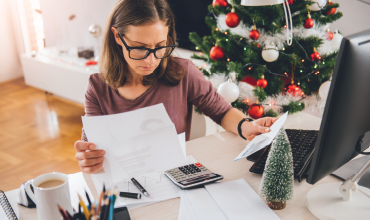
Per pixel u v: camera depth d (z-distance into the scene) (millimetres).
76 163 2258
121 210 696
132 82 1084
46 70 3113
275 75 1507
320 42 1385
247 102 1470
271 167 677
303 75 1508
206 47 1665
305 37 1397
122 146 760
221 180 809
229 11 1490
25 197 723
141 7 824
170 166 767
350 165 833
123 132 765
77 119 2994
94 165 782
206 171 832
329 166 630
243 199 723
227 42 1490
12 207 731
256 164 848
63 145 2516
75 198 749
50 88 3168
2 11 3922
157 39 851
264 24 1379
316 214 667
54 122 2936
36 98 3533
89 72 2732
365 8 1719
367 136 686
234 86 1378
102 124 762
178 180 793
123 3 885
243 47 1510
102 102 1095
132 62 886
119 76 1031
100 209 505
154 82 1089
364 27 1756
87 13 3389
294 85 1428
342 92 547
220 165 883
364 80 570
